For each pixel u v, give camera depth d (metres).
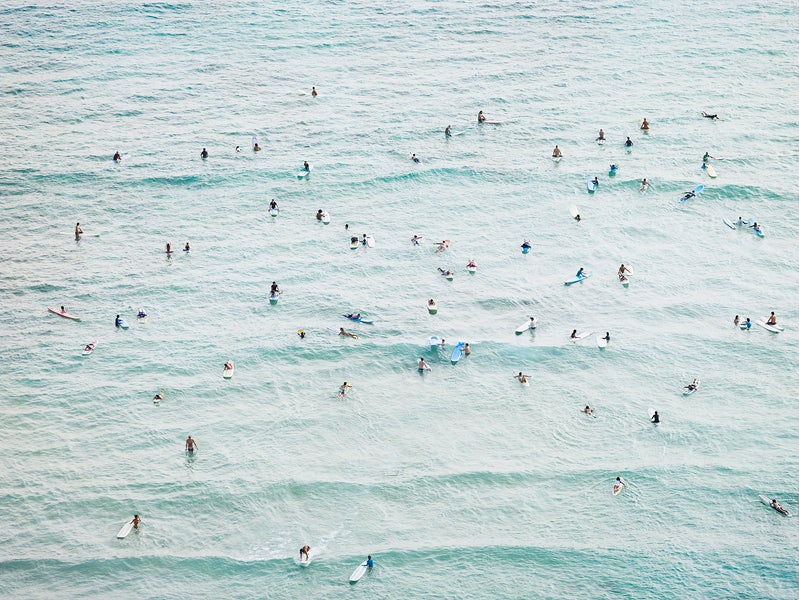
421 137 97.19
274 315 73.19
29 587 51.38
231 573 52.47
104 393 65.06
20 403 63.91
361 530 55.28
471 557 53.44
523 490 57.97
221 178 90.38
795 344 70.44
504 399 65.38
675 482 58.34
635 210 86.62
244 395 65.44
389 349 69.62
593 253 80.88
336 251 80.81
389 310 73.75
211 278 77.19
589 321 72.88
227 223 84.31
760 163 93.00
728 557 53.25
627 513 56.25
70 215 85.00
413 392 66.00
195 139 96.75
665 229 84.19
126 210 85.88
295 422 63.28
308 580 52.00
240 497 57.34
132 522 55.28
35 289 75.31
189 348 69.56
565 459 60.38
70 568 52.50
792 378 67.19
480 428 63.00
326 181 90.06
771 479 58.38
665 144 96.06
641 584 51.62
